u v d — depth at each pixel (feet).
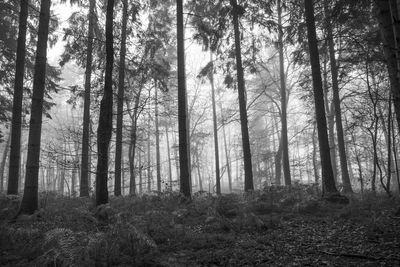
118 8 50.42
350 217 28.96
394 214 27.55
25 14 42.42
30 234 22.22
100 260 18.43
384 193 41.68
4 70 53.31
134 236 20.27
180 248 22.00
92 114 63.82
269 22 53.78
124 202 38.47
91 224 25.88
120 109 51.96
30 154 32.68
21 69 41.52
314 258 19.43
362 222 26.81
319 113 39.06
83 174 52.70
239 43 54.39
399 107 23.77
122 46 52.29
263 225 26.68
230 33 57.67
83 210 28.73
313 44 40.34
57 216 28.99
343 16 40.65
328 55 60.64
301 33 50.16
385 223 24.58
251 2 53.47
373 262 18.06
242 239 23.77
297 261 19.07
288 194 39.27
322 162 38.40
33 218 28.76
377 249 19.95
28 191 31.96
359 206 32.04
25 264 18.44
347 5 40.22
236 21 53.93
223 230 26.50
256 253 20.75
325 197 36.55
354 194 43.21
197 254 20.79
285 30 53.42
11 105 58.44
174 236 23.99
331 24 43.65
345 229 25.08
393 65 24.18
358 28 46.50
